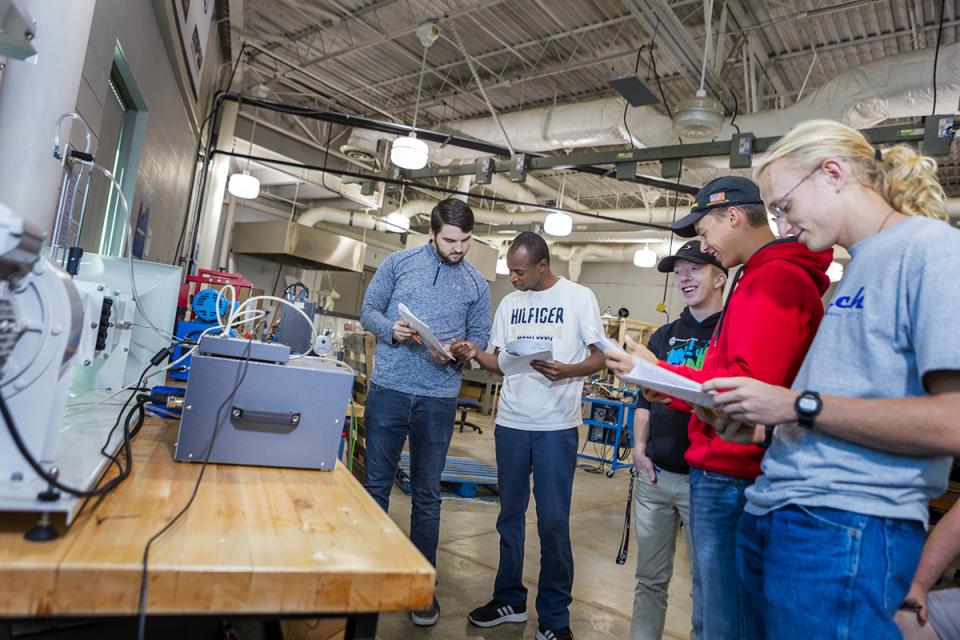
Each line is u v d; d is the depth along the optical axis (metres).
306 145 8.80
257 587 0.66
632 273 13.22
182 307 2.40
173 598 0.63
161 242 4.56
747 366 1.17
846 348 0.93
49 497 0.68
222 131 6.45
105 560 0.63
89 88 2.31
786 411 0.91
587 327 2.26
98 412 1.37
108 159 3.23
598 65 6.55
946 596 1.25
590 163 5.75
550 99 7.52
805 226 1.01
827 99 4.96
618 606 2.80
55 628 0.90
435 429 2.29
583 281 13.81
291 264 9.59
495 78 7.12
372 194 8.87
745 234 1.47
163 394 1.54
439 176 6.80
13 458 0.74
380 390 2.28
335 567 0.70
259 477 1.04
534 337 2.36
